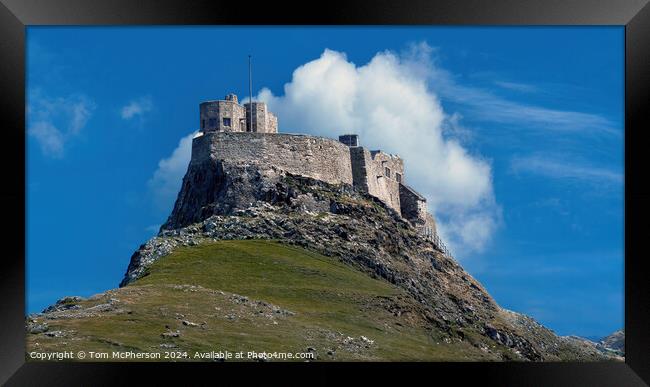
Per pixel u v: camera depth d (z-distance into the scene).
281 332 181.50
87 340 163.00
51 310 183.75
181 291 196.75
